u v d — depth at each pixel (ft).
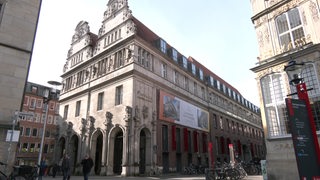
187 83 131.64
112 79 99.04
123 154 83.76
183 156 111.45
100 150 101.24
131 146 83.51
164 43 117.80
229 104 183.21
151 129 94.22
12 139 39.29
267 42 54.60
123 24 105.29
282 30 53.11
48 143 188.85
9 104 45.34
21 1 51.60
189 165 112.88
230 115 177.99
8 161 39.32
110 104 97.04
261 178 66.39
